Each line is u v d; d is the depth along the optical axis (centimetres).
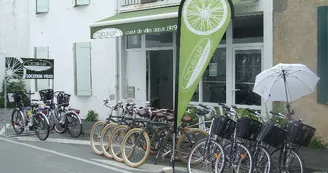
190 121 746
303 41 864
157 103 1199
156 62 1202
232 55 1014
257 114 727
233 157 627
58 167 732
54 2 1449
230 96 1018
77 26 1377
